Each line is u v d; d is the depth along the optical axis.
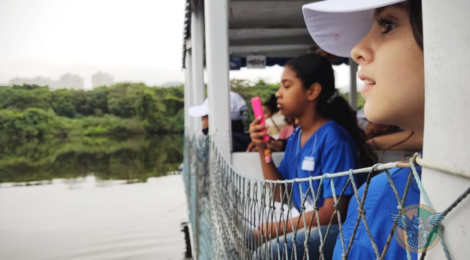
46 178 22.52
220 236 2.95
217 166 3.10
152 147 46.00
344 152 2.38
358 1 1.13
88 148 45.44
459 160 0.65
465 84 0.64
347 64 7.20
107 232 11.34
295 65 2.65
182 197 15.65
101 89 69.50
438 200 0.69
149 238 10.52
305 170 2.48
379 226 1.05
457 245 0.64
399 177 1.09
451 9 0.66
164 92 70.44
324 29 1.57
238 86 13.62
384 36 1.16
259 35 7.02
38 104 65.94
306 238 1.03
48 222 12.79
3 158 34.59
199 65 7.12
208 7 3.40
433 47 0.71
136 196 16.17
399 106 1.14
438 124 0.69
